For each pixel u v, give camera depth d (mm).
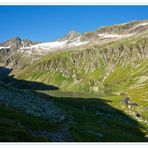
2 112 68625
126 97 189375
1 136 51094
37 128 64875
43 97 118750
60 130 69688
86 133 71750
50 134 63875
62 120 82250
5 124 58344
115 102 164750
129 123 114750
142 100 173375
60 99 139625
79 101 148625
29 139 54156
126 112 137250
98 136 72875
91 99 168250
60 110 96812
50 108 93125
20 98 90750
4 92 90625
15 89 103688
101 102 158125
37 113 80250
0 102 79062
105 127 93438
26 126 64188
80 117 100000
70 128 71812
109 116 122812
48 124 70375
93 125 90875
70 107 121375
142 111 142500
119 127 100938
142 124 115688
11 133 53719
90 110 130750
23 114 72688
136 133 97875
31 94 106688
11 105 79688
